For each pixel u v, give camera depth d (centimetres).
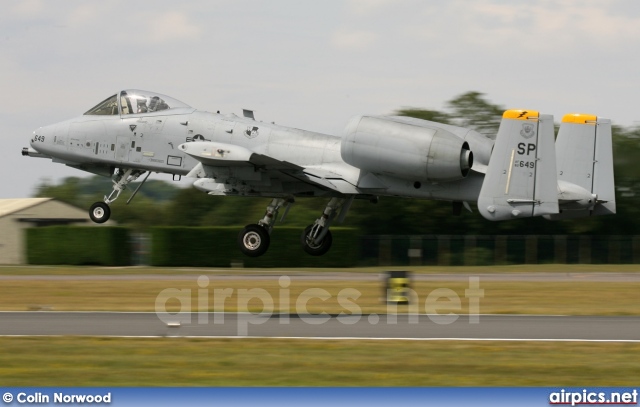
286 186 8444
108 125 8925
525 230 16012
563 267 12669
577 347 4666
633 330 5266
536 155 7250
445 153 7569
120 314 5959
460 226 16088
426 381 3903
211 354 4444
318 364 4216
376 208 16062
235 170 8081
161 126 8769
